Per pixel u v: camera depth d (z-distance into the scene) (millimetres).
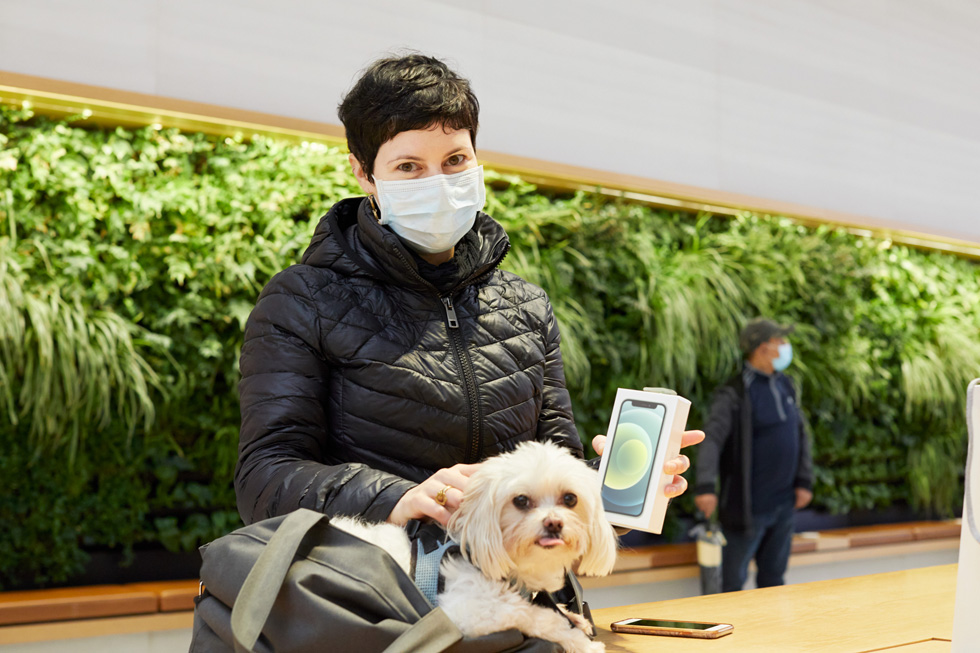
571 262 3930
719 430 3568
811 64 5062
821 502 4777
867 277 5020
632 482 1063
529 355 1305
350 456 1166
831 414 4777
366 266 1231
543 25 4070
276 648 823
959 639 975
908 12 5574
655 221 4332
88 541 3020
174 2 3184
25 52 2895
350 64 3561
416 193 1231
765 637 1181
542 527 873
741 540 3529
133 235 3061
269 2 3381
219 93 3254
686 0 4578
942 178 5633
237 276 3225
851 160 5168
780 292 4512
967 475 984
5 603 2512
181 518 3268
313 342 1165
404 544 925
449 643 787
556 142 4070
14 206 2941
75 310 2893
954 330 5266
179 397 3168
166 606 2717
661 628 1205
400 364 1173
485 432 1203
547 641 857
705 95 4602
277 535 874
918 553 4816
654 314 3967
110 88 3020
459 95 1226
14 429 2906
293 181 3355
